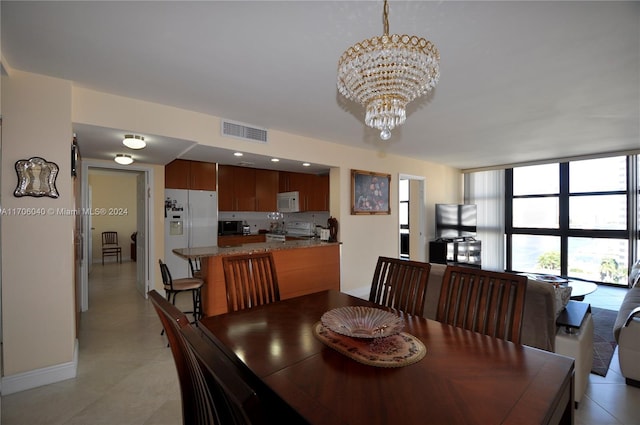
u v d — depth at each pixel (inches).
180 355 43.1
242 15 61.4
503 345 53.4
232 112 121.0
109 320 140.6
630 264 197.9
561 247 227.5
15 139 83.1
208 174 197.0
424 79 58.2
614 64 81.7
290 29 66.3
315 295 86.1
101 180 304.5
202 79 91.0
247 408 22.1
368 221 192.2
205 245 195.2
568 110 117.0
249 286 83.7
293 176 235.6
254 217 259.3
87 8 58.7
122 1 56.8
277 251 140.4
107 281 219.8
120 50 74.5
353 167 184.1
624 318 98.3
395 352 50.4
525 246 245.8
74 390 84.9
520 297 62.0
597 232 212.2
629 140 163.0
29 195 84.5
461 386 40.7
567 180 225.0
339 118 128.4
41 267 86.5
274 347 52.8
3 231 82.0
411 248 248.4
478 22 63.7
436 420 34.0
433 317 103.3
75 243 111.3
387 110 60.2
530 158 219.0
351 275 181.5
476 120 129.4
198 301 141.5
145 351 109.3
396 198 210.1
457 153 203.0
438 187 247.4
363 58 54.9
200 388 35.8
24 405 78.0
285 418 37.9
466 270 71.3
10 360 82.9
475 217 255.4
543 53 76.3
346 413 35.3
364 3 57.9
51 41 70.2
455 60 79.7
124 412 76.2
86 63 80.8
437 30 66.6
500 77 89.6
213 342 57.2
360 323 62.8
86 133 107.4
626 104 110.5
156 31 66.8
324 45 72.7
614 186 206.2
